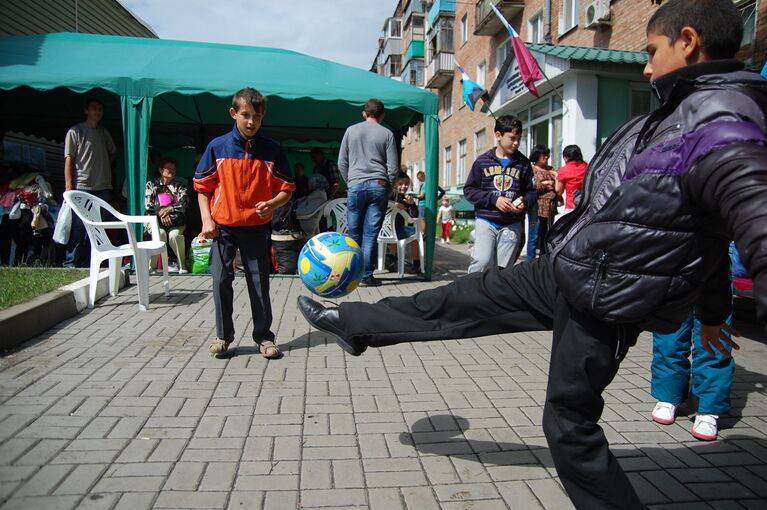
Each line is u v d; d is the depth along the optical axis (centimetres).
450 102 2969
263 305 457
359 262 333
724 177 139
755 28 995
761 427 346
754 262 127
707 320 215
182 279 783
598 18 1418
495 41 2266
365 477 273
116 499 245
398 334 237
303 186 1145
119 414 335
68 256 790
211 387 385
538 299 215
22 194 834
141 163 788
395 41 4384
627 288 170
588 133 1146
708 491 270
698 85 163
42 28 1202
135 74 789
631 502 195
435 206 862
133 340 484
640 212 165
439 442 312
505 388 400
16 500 241
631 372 445
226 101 1174
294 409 352
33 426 314
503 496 259
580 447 196
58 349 453
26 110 1188
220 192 430
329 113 1268
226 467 277
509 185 527
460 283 234
